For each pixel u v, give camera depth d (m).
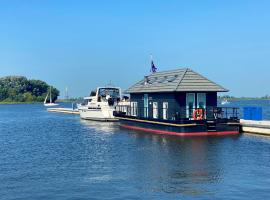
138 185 21.48
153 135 43.38
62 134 51.19
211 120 41.31
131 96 55.69
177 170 24.88
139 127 51.34
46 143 41.34
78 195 19.95
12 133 54.59
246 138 39.03
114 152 32.84
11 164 28.72
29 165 28.17
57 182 22.69
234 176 23.02
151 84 50.38
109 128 57.31
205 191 20.08
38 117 102.50
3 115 119.12
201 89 43.09
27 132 55.84
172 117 43.50
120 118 58.25
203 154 30.33
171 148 33.59
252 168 25.06
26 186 21.97
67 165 27.75
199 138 39.25
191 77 44.22
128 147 35.34
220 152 31.09
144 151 32.59
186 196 19.33
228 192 19.81
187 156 29.66
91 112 77.06
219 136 40.62
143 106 51.12
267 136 40.50
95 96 76.38
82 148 36.34
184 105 43.22
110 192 20.30
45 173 25.20
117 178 23.17
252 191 19.92
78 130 56.56
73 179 23.28
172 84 44.25
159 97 46.50
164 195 19.55
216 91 43.53
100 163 28.06
